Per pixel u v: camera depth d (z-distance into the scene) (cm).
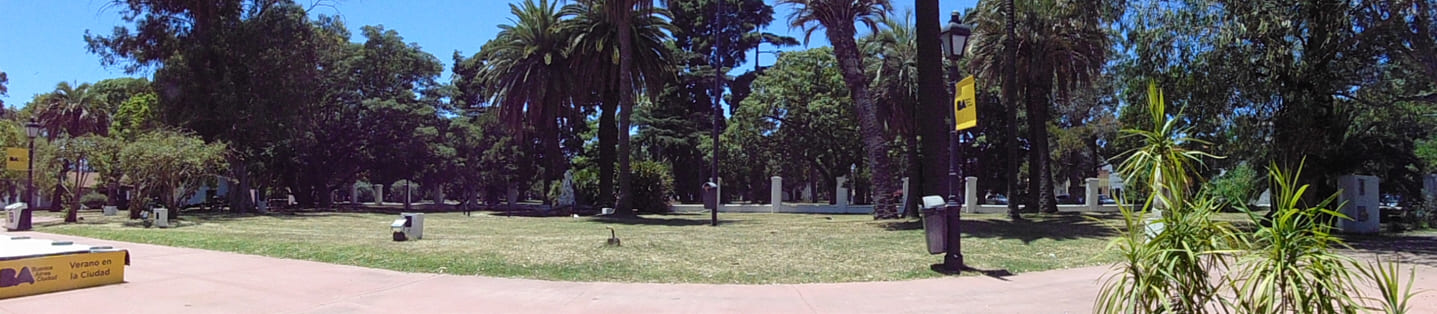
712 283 955
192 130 3155
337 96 4512
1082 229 1830
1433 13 1349
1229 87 1565
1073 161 4853
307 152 4447
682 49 4856
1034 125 2912
